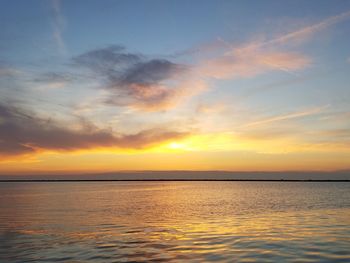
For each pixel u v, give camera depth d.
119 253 22.12
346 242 24.88
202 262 19.61
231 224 35.62
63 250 23.27
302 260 19.89
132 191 143.25
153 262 19.77
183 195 105.00
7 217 43.88
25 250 23.36
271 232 29.73
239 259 20.19
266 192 123.31
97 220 40.56
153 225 35.72
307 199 78.12
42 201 76.50
